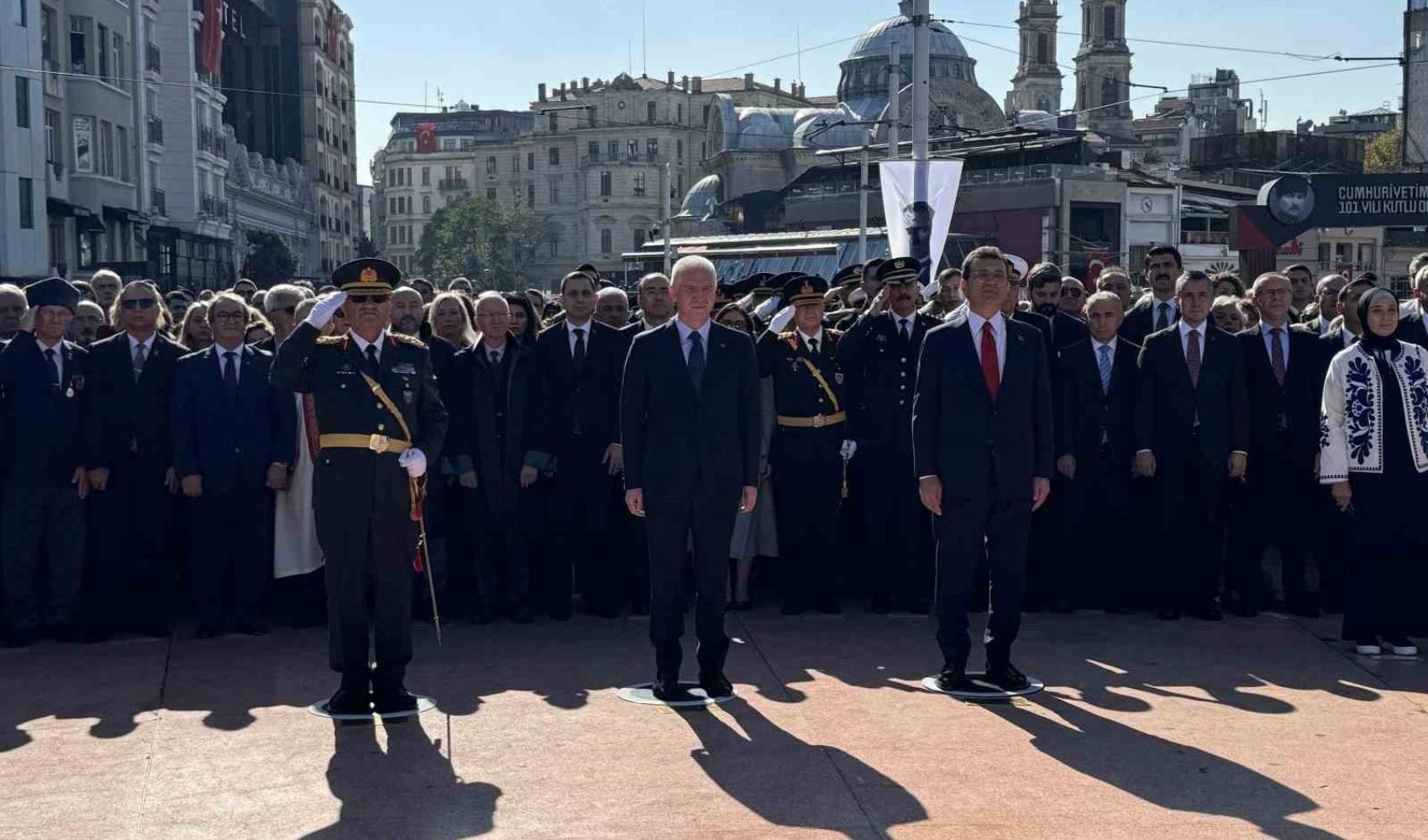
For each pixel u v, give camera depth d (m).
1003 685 7.07
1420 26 51.31
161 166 50.06
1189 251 51.97
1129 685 7.16
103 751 6.09
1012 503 7.01
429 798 5.46
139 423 8.38
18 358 8.27
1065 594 8.91
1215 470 8.56
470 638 8.30
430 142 123.38
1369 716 6.58
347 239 92.56
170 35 50.47
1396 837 5.02
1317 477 8.82
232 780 5.70
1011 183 49.44
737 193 92.50
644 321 9.01
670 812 5.28
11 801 5.46
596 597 8.90
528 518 8.77
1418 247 51.72
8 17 32.97
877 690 7.07
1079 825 5.12
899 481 8.87
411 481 6.73
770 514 9.10
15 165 33.25
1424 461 7.68
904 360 8.90
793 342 8.95
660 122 133.38
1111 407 8.81
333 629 6.66
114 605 8.37
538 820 5.21
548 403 8.78
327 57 86.00
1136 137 103.69
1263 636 8.25
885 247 32.97
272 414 8.44
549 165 138.50
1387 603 7.76
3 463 8.22
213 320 8.41
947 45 91.88
